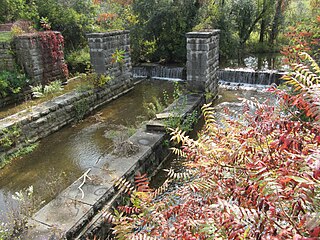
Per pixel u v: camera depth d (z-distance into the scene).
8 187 5.24
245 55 16.50
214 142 1.98
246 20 17.19
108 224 3.74
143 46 14.36
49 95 8.69
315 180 1.14
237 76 11.37
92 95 8.62
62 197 3.86
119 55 9.38
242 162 1.73
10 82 8.41
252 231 1.28
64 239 3.18
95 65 9.05
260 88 10.38
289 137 1.47
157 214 1.76
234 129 1.88
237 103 8.76
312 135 1.50
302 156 1.25
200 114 7.66
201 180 1.85
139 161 4.82
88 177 4.29
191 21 13.47
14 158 6.18
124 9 15.98
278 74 10.49
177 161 5.81
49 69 9.52
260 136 1.62
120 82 10.09
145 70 13.00
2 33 10.55
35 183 5.32
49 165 5.89
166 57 14.12
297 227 1.18
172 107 7.02
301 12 17.47
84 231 3.43
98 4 16.81
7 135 6.15
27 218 3.46
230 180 1.70
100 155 6.16
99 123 7.83
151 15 13.55
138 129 6.64
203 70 7.77
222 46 14.15
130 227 1.88
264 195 1.27
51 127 7.30
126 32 10.09
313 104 1.33
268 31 18.69
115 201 4.02
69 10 13.22
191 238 1.39
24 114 6.84
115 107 9.00
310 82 1.54
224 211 1.32
